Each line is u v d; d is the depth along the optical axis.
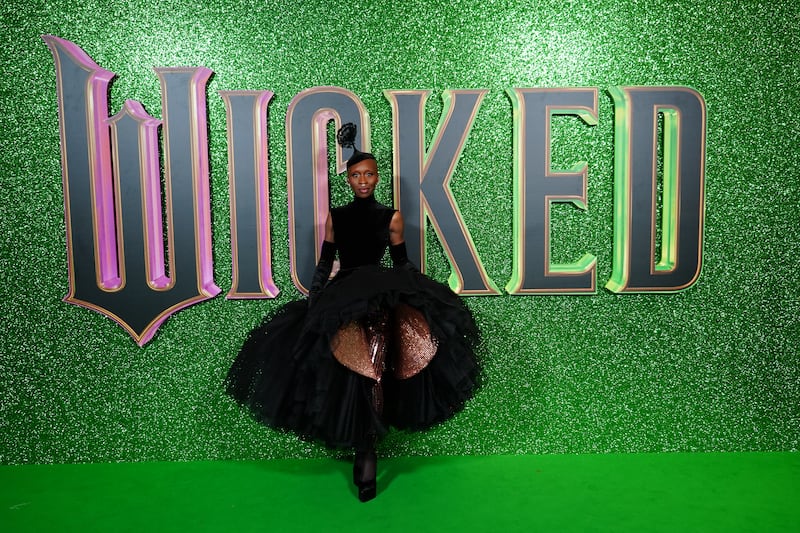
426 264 2.74
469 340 2.41
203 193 2.65
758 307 2.74
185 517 2.23
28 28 2.62
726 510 2.24
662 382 2.77
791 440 2.79
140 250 2.68
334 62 2.66
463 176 2.70
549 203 2.68
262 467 2.68
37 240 2.69
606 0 2.63
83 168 2.64
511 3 2.64
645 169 2.66
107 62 2.64
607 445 2.79
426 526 2.14
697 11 2.63
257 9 2.63
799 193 2.70
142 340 2.70
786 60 2.64
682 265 2.70
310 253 2.71
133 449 2.78
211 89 2.66
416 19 2.65
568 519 2.18
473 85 2.67
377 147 2.70
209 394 2.75
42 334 2.72
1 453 2.76
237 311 2.74
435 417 2.41
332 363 2.20
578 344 2.76
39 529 2.15
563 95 2.63
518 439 2.79
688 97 2.63
